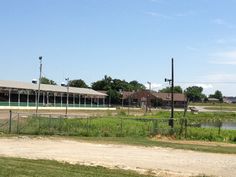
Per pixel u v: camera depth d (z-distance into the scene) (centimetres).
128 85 18238
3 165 1708
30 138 3372
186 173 1912
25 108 8538
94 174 1673
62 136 3669
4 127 4059
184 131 4269
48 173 1590
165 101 16062
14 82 9188
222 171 2019
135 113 9681
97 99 12675
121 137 3772
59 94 10388
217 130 4700
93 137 3684
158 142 3419
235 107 18512
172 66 5362
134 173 1822
